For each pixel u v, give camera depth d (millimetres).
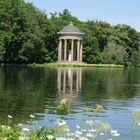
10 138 16156
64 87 65250
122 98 51594
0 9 139375
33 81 75188
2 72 99625
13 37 139000
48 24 171250
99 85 72750
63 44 176875
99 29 195000
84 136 16125
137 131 28688
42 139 16094
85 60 182250
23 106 40938
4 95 50500
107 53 185875
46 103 43719
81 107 41250
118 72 131875
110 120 33438
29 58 149000
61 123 16438
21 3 150250
